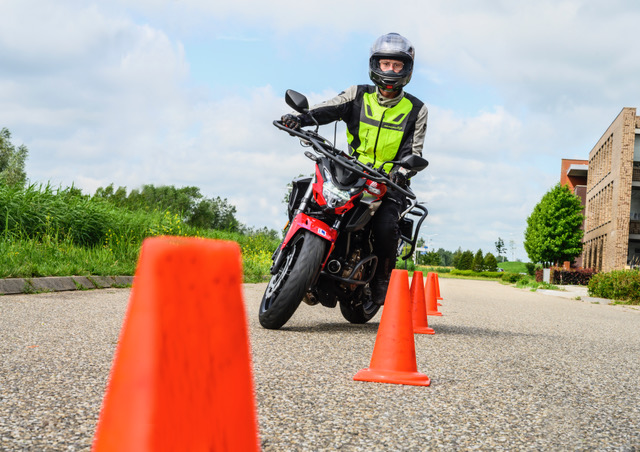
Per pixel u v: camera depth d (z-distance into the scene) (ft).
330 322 20.36
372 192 16.28
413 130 18.01
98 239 38.24
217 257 3.72
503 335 19.66
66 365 10.49
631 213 138.21
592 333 22.49
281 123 16.97
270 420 7.88
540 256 190.70
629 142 127.44
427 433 7.75
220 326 3.71
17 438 6.58
